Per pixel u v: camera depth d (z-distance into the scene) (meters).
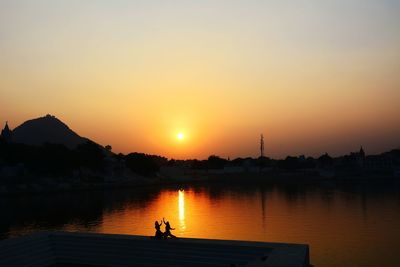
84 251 27.98
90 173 186.00
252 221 78.31
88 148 190.38
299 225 72.62
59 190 147.12
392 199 118.50
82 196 138.50
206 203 115.56
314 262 46.06
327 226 71.06
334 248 53.12
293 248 23.11
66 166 167.25
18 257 25.94
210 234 64.44
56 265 27.36
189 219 81.88
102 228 70.44
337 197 128.75
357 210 93.00
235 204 111.62
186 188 190.00
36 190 140.62
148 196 141.12
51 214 90.12
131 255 26.66
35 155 160.12
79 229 69.50
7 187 136.62
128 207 105.06
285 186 197.25
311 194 142.50
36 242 28.22
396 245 54.44
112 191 163.75
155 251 26.27
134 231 67.06
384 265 44.47
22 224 75.56
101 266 26.89
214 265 24.23
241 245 24.50
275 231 66.75
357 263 45.47
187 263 24.89
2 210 98.06
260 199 126.69
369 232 64.62
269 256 20.94
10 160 156.00
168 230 27.66
